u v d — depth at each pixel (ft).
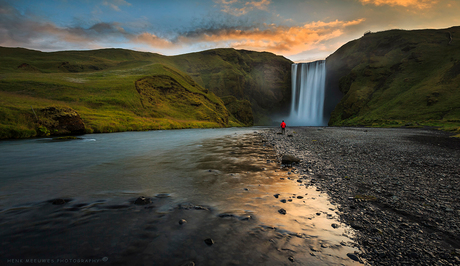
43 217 16.35
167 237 13.66
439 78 348.79
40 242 12.80
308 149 59.00
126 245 12.64
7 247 12.16
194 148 61.11
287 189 24.67
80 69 524.52
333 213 18.21
